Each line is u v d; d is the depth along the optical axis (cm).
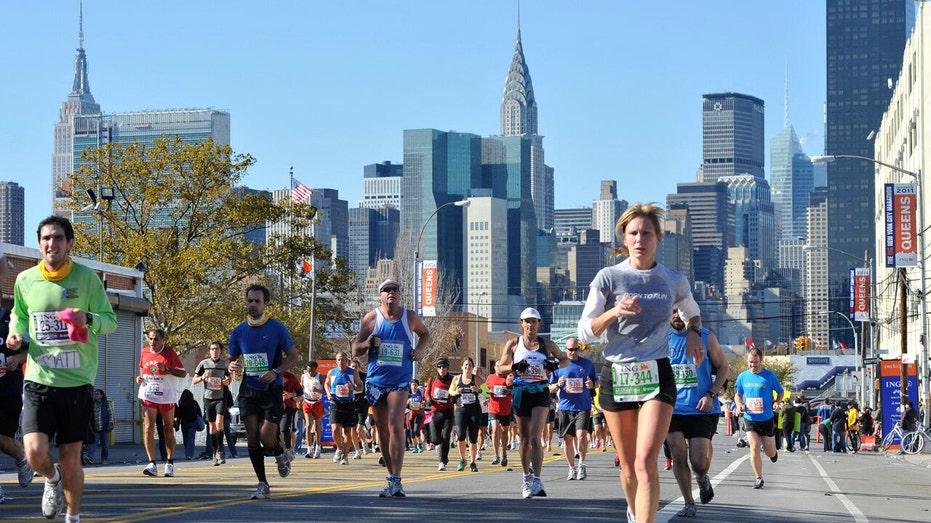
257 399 1259
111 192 4444
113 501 1228
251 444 1266
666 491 1594
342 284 5281
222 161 4962
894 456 3747
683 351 1230
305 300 5303
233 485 1501
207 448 2545
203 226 4988
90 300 892
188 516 1072
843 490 1814
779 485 1864
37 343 868
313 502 1241
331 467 2111
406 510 1173
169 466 1702
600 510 1242
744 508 1355
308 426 2686
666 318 808
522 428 1416
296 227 5141
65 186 4975
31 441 865
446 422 2053
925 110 5978
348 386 2280
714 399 1248
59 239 875
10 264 2855
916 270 5972
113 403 2997
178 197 4909
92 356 890
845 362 11831
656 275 812
